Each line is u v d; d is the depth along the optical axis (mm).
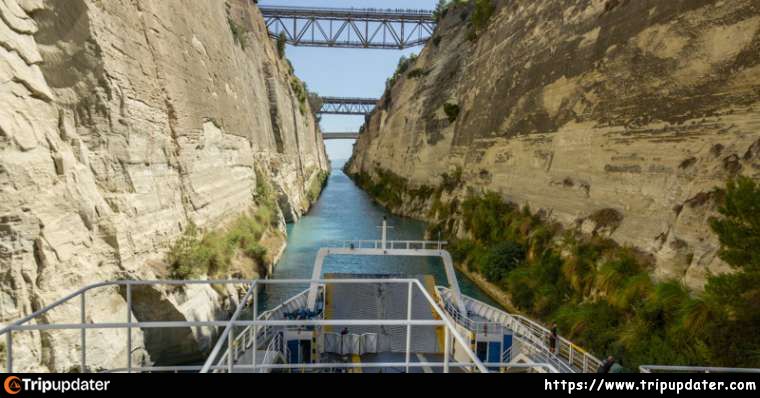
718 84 15344
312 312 14398
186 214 19344
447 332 4957
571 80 25047
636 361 11836
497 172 32719
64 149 12047
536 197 26219
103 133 13562
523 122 30078
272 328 13359
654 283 14609
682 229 14562
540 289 19375
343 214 54219
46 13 12055
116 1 14727
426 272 28422
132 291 13484
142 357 13203
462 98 47531
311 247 34094
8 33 10766
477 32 49906
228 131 28141
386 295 16312
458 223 34438
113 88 13852
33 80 11398
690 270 13445
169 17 19953
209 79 25031
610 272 15969
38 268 10375
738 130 14188
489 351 13047
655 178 17078
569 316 16125
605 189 20016
